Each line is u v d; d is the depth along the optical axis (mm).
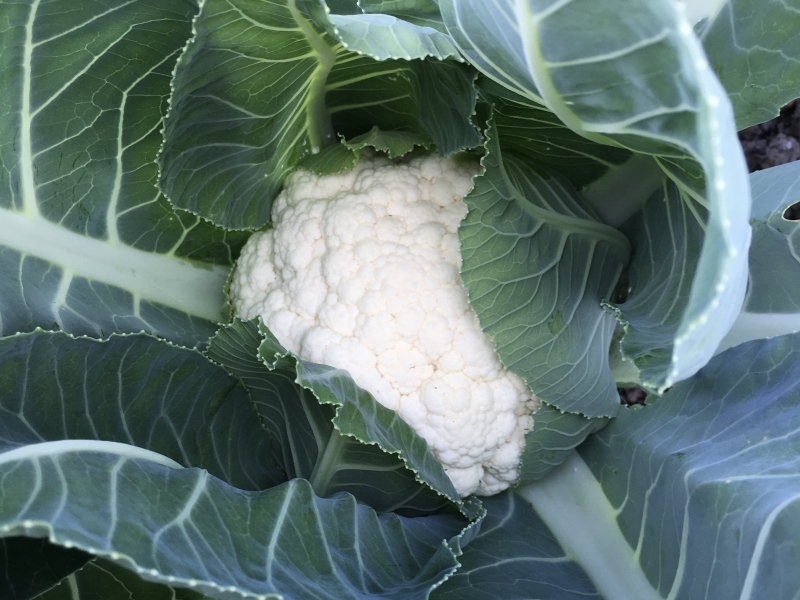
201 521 194
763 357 269
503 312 244
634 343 234
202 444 268
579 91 172
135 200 287
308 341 279
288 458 289
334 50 242
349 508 236
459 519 279
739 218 147
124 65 254
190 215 300
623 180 284
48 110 255
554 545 291
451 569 216
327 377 240
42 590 209
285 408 274
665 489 256
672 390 290
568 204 277
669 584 243
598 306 277
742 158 151
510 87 209
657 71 149
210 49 211
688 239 248
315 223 288
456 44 213
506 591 256
